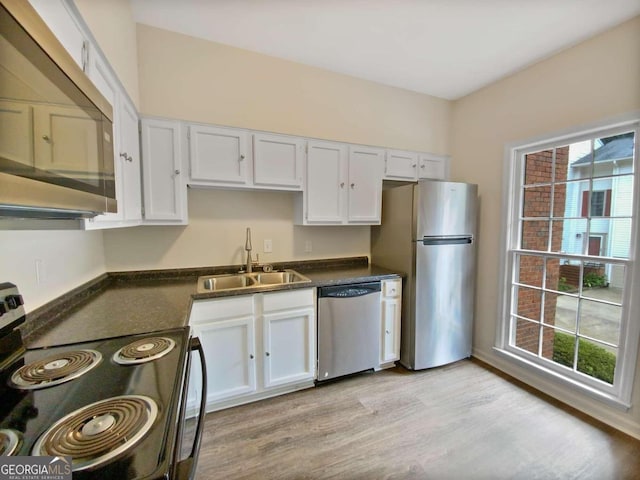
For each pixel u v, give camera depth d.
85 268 1.73
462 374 2.49
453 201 2.54
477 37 2.05
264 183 2.20
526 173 2.47
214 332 1.87
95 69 1.13
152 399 0.74
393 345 2.55
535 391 2.23
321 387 2.26
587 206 2.05
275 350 2.07
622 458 1.59
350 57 2.37
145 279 2.17
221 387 1.91
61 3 0.87
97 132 0.95
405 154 2.82
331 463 1.55
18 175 0.57
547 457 1.60
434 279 2.52
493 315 2.66
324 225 2.61
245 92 2.30
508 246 2.54
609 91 1.87
